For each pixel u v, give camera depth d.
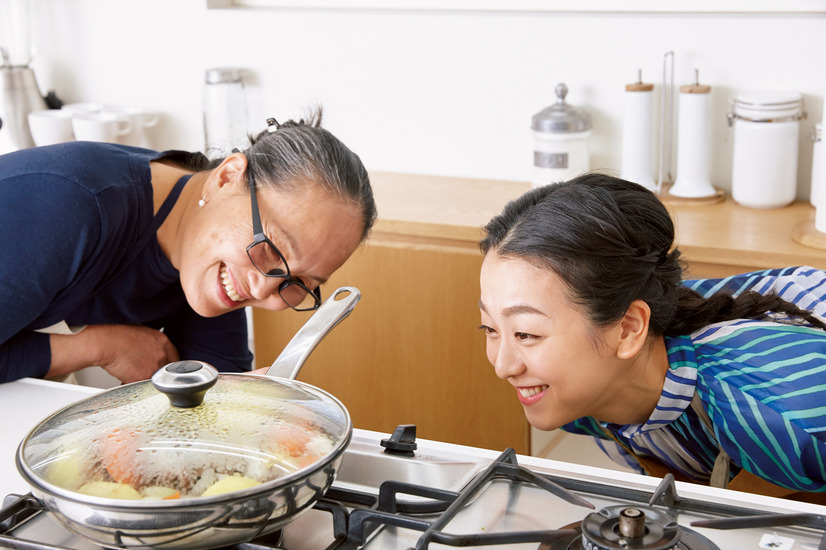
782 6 2.10
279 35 2.54
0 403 1.02
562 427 1.25
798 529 0.65
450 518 0.63
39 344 1.22
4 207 1.11
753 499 0.71
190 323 1.47
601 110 2.27
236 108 2.48
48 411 0.99
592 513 0.60
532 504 0.69
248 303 1.25
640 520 0.56
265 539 0.66
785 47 2.07
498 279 0.95
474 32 2.33
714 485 1.05
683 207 2.09
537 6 2.34
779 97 1.99
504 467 0.72
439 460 0.76
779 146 1.99
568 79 2.28
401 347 2.13
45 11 2.75
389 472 0.77
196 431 0.63
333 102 2.54
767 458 0.99
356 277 2.12
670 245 1.02
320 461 0.61
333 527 0.67
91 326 1.29
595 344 0.95
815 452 0.96
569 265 0.92
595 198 0.96
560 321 0.93
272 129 1.35
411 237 2.04
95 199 1.14
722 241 1.82
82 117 2.49
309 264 1.20
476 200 2.20
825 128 1.78
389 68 2.45
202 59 2.64
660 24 2.15
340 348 2.20
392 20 2.41
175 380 0.65
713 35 2.12
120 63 2.74
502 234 0.97
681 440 1.09
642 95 2.09
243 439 0.63
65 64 2.79
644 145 2.13
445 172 2.48
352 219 1.21
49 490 0.58
